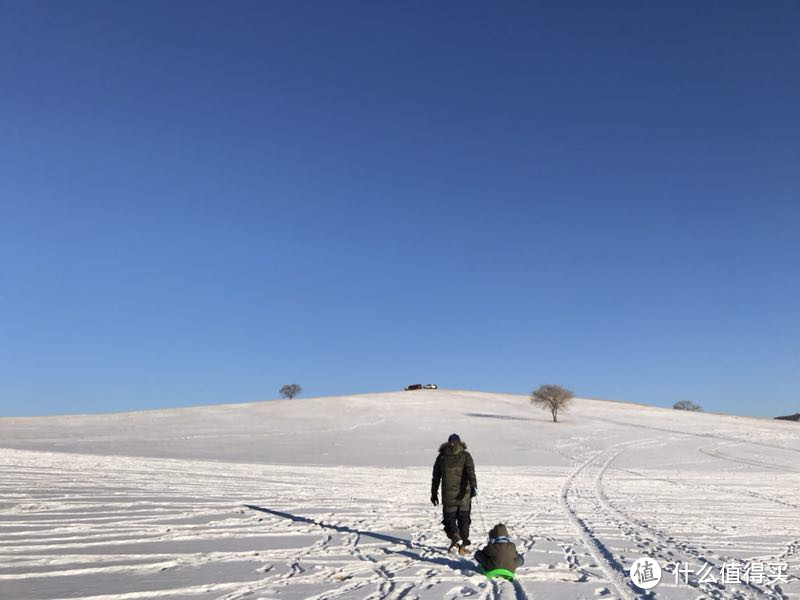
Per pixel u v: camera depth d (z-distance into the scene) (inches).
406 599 250.1
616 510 609.6
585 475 1046.4
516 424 2321.6
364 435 1941.4
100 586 252.1
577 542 418.3
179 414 2452.0
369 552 346.9
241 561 311.4
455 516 335.3
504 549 295.7
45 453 997.2
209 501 531.5
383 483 778.2
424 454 1469.0
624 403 3484.3
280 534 394.6
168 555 316.2
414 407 2844.5
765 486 920.9
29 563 287.1
